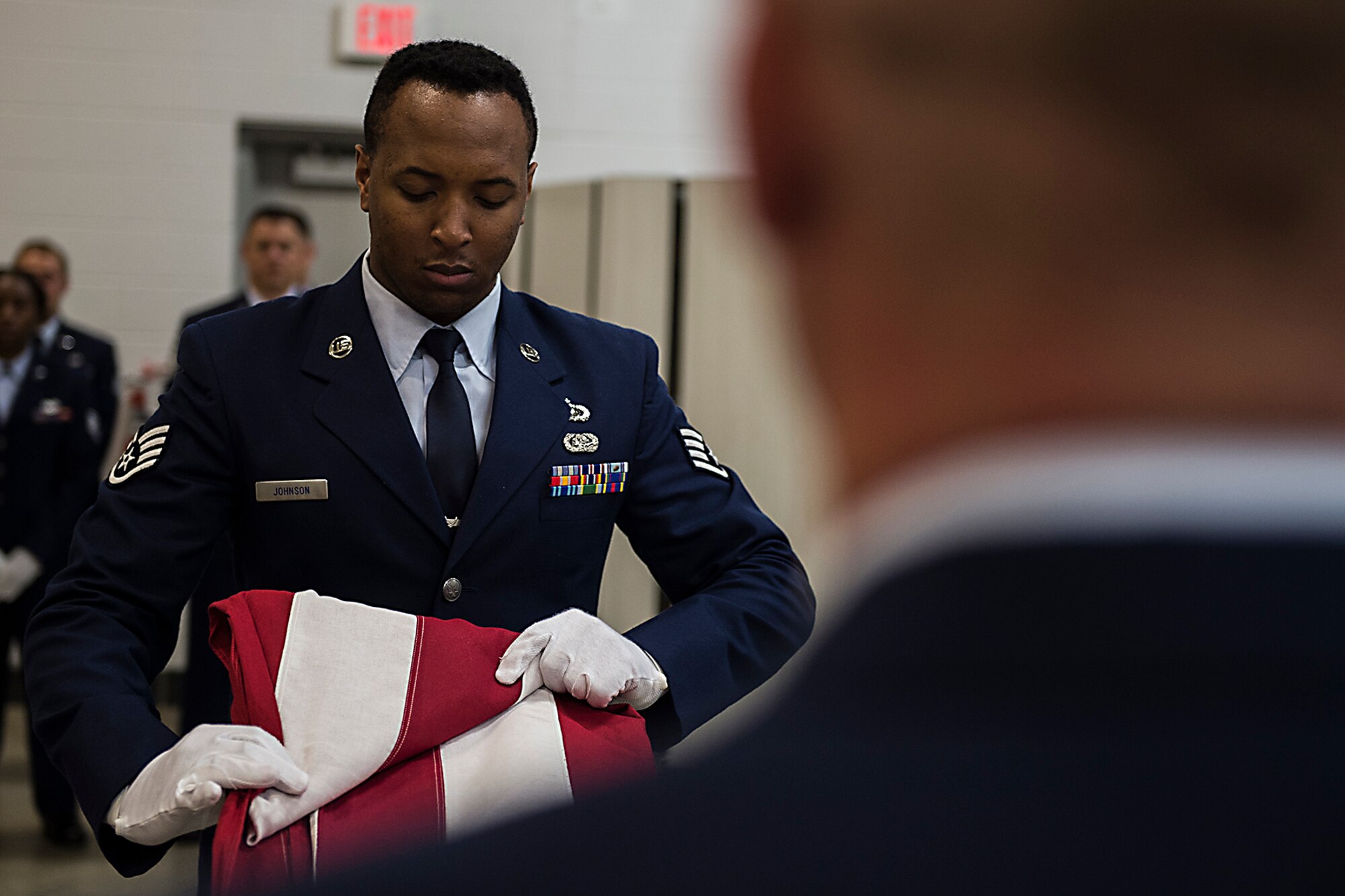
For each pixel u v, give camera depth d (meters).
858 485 0.25
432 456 1.30
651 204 3.21
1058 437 0.24
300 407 1.29
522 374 1.35
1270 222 0.23
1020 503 0.24
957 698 0.24
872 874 0.23
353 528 1.27
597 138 5.60
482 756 1.11
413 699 1.10
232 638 1.13
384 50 5.49
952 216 0.24
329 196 5.68
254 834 1.01
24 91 5.38
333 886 0.25
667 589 1.45
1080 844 0.23
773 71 0.26
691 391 3.04
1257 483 0.23
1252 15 0.23
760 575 1.37
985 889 0.23
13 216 5.39
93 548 1.24
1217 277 0.23
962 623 0.24
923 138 0.25
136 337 5.47
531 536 1.31
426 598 1.28
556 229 3.32
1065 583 0.23
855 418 0.25
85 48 5.40
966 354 0.24
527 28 5.56
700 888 0.24
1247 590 0.23
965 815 0.23
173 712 4.89
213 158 5.48
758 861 0.24
